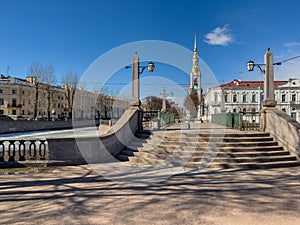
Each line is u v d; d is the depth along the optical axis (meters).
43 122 39.78
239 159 8.84
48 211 4.54
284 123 9.89
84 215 4.35
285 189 5.91
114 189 5.98
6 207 4.75
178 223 4.02
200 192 5.70
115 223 4.02
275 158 9.06
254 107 59.72
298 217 4.25
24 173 7.72
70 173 7.70
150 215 4.34
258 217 4.25
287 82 66.25
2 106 63.19
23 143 9.00
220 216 4.29
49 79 50.66
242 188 6.02
